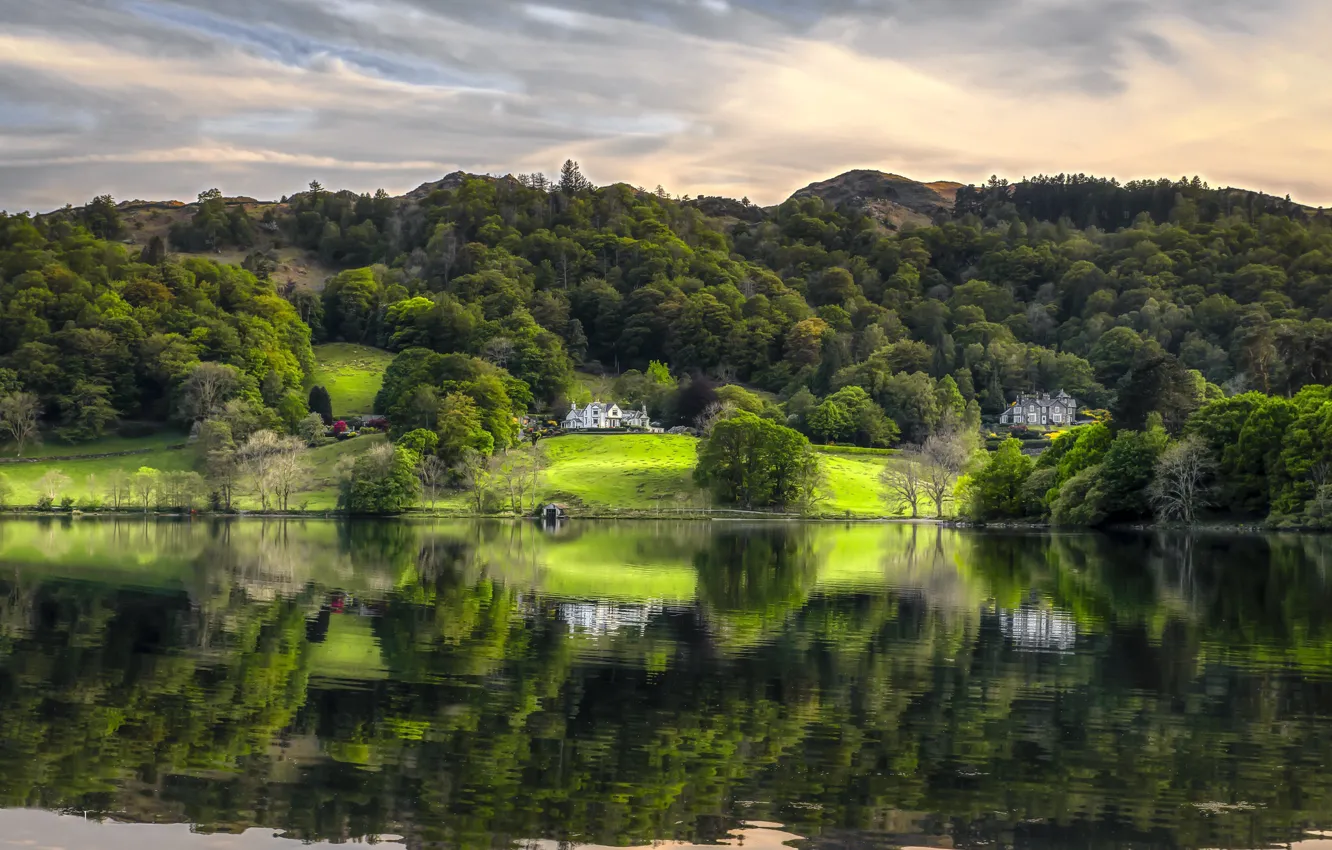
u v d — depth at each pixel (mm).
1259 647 54812
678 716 40969
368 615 62969
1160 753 37219
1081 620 62781
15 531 127000
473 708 41750
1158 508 133500
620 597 71562
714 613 64750
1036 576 84938
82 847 29109
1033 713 41906
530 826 30906
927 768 35625
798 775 34906
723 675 47562
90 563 89688
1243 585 78938
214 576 81438
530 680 46219
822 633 58031
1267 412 130500
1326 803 32938
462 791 33281
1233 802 33031
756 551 108625
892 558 100500
